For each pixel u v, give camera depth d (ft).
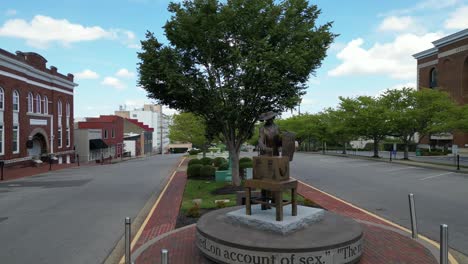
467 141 154.61
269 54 45.98
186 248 26.35
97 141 168.86
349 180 67.10
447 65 163.32
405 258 23.73
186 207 41.34
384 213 38.50
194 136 119.65
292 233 23.89
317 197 48.32
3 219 38.45
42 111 125.29
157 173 88.58
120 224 35.68
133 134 251.60
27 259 25.82
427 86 183.52
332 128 146.10
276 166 25.38
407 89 115.03
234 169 56.80
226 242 22.30
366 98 126.41
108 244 29.12
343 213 38.40
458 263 23.39
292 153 26.96
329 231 24.26
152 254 25.22
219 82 52.90
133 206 45.09
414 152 170.09
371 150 199.00
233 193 50.16
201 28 49.44
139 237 30.40
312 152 179.63
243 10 49.42
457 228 32.27
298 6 52.47
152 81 51.88
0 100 99.04
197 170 72.49
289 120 190.80
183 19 49.11
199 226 25.85
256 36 50.34
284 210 27.86
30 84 115.96
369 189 55.77
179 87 50.06
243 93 49.34
